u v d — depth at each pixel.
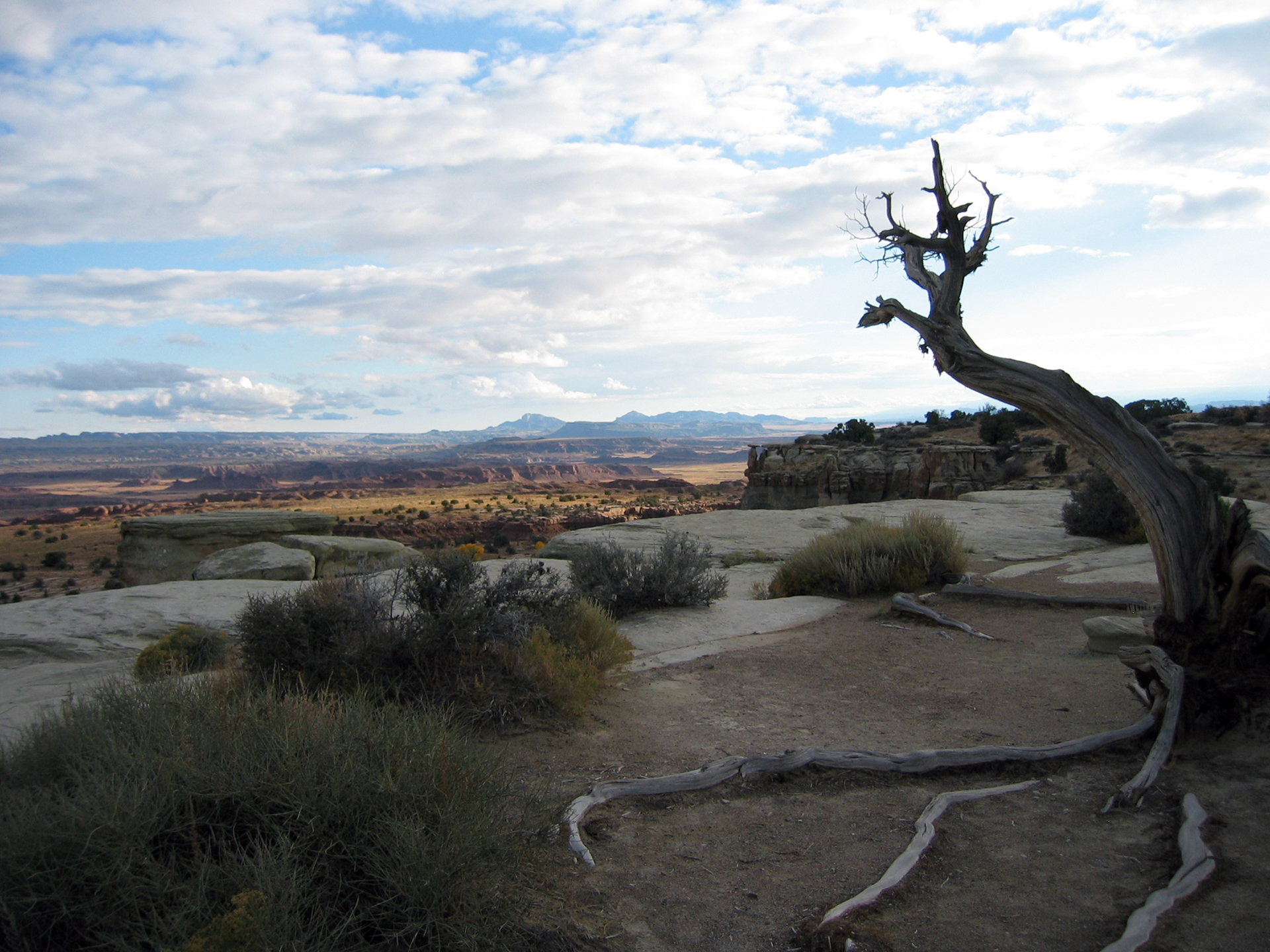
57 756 3.86
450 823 3.41
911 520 14.23
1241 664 5.30
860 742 6.06
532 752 5.79
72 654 9.76
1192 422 56.75
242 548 18.84
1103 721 6.24
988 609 11.39
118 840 2.94
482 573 7.32
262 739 3.74
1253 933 3.20
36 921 2.82
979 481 53.50
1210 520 5.48
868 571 12.73
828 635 10.16
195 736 3.73
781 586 13.67
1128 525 17.22
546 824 3.96
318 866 3.24
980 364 6.03
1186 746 5.18
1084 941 3.31
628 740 6.18
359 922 3.19
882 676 8.13
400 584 7.16
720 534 18.92
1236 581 5.20
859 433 77.94
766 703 7.25
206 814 3.34
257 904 2.73
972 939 3.34
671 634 10.17
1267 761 4.80
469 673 6.57
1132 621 8.51
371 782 3.52
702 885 3.90
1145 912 3.37
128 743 3.76
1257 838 4.00
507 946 3.18
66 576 92.56
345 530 119.25
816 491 60.06
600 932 3.41
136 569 24.22
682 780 5.09
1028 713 6.63
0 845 2.84
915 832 4.41
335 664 6.10
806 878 3.96
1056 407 5.75
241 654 6.38
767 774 5.27
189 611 11.23
